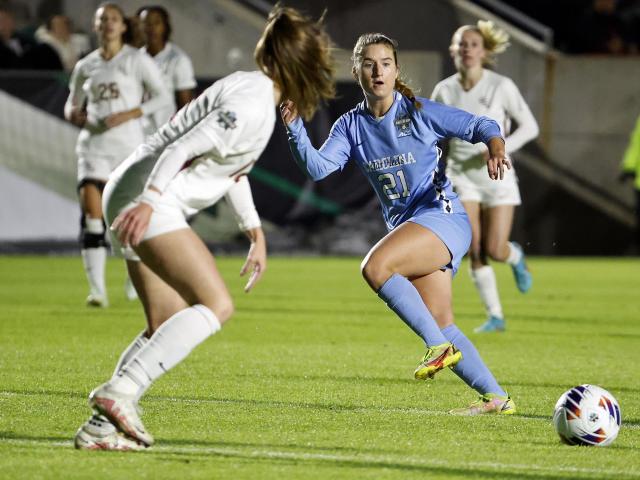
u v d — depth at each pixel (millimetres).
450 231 21703
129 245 17500
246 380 25594
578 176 72375
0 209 68375
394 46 21781
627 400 23859
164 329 17156
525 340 34812
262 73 17484
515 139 36469
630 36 84375
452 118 21375
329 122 66688
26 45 71438
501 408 21656
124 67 40062
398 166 21969
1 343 31406
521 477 16125
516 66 72188
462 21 73375
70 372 26234
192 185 17438
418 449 18000
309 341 33594
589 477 16219
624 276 61469
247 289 19203
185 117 17531
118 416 16938
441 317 22031
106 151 40469
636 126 71375
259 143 17453
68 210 68250
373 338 34656
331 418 20766
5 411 20844
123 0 74125
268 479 15711
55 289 49031
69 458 16797
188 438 18562
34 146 67688
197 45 73812
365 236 70062
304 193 69875
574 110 72188
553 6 86688
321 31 17516
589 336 36156
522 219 72750
